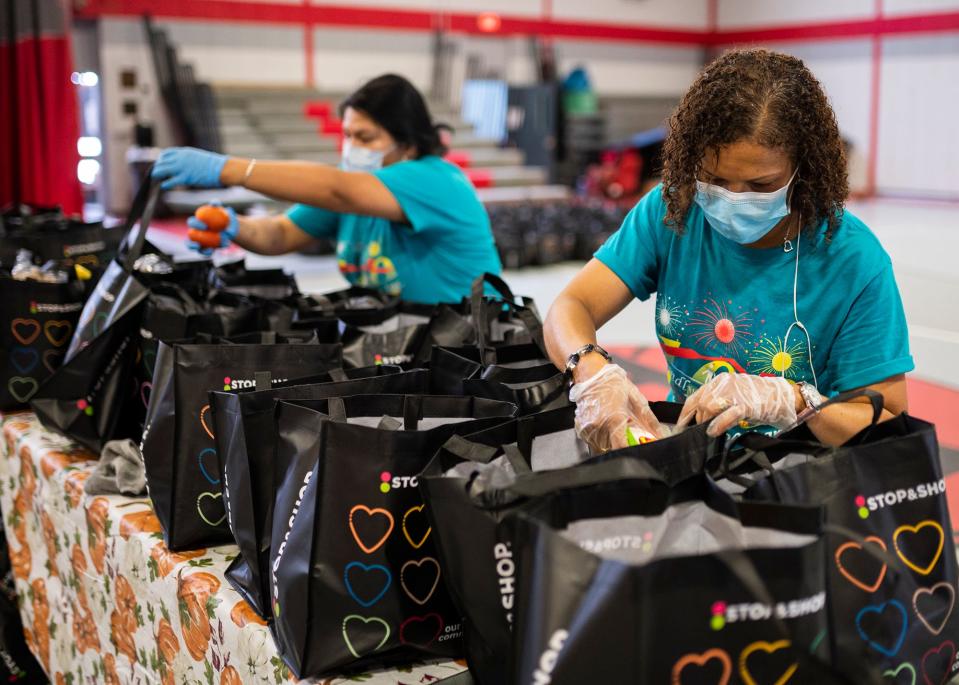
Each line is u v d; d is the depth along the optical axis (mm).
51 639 2133
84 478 1853
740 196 1273
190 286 2170
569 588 905
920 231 9703
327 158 11453
